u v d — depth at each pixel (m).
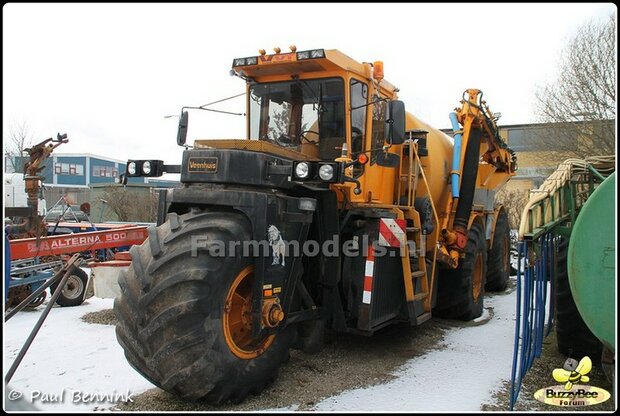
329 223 4.47
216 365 3.43
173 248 3.47
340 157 4.63
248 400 3.82
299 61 4.64
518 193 20.44
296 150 4.99
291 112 5.05
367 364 4.74
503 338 5.71
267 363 3.87
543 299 4.56
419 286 5.34
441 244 6.12
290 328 4.16
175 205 4.07
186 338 3.30
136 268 3.49
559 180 4.43
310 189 4.34
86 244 7.05
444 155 6.69
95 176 38.50
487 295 8.52
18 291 6.55
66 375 4.27
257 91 5.23
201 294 3.34
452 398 3.93
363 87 5.04
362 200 4.89
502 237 8.55
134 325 3.46
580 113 16.91
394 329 6.04
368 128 5.05
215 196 3.73
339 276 4.54
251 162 3.87
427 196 5.63
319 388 4.11
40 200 11.02
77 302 6.98
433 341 5.57
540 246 4.38
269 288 3.79
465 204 6.35
